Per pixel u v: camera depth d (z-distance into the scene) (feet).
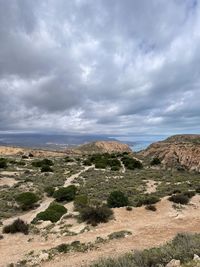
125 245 55.16
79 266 45.01
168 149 271.08
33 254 53.57
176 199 88.84
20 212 94.48
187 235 43.73
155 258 31.27
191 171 204.74
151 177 163.02
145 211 80.84
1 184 141.79
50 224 73.92
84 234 63.87
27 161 257.14
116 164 226.38
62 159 289.74
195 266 27.76
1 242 62.69
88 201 94.79
